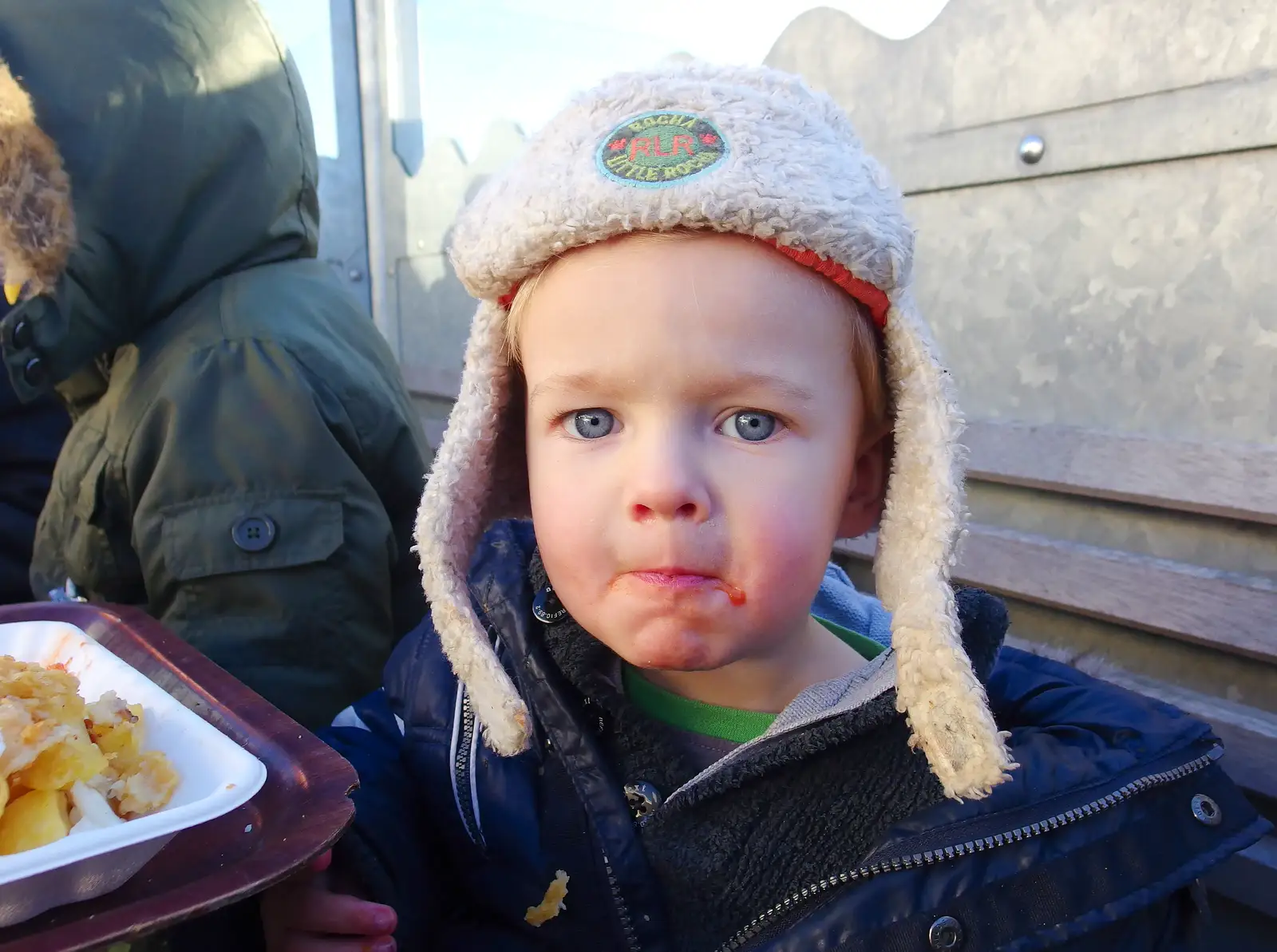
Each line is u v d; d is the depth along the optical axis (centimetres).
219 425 104
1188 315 128
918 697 60
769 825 67
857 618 88
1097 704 76
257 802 60
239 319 109
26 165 98
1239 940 126
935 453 62
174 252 115
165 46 111
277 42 127
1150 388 133
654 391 56
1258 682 124
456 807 78
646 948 69
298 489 102
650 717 73
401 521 124
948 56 149
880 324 63
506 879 75
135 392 110
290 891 68
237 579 100
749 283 55
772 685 74
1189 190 126
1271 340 121
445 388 263
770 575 58
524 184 60
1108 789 65
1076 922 61
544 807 76
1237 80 119
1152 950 65
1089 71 133
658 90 60
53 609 89
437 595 72
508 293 66
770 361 56
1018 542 145
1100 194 135
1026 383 147
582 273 57
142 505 103
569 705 73
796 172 55
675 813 69
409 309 279
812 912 63
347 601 104
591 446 60
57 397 148
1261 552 124
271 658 100
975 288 152
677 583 57
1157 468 129
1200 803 68
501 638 79
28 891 49
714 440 57
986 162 146
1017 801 64
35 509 151
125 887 53
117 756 63
